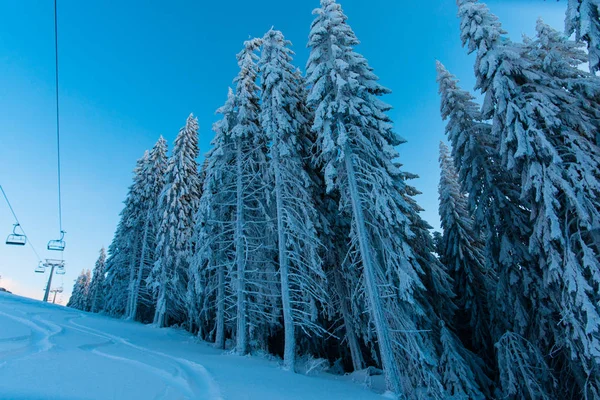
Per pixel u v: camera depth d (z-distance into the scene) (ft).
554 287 36.81
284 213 48.49
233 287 52.42
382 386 39.40
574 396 37.24
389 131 47.50
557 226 33.88
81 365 22.91
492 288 49.39
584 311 31.68
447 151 77.61
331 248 54.03
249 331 48.80
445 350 40.55
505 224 45.96
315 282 46.70
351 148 46.01
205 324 73.41
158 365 27.37
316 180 58.70
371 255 41.47
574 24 31.60
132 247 101.81
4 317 43.09
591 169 33.94
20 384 16.33
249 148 59.72
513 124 40.06
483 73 43.47
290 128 51.65
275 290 52.01
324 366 50.42
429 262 50.52
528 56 45.65
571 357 32.96
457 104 55.83
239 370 32.01
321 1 54.24
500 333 46.42
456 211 64.64
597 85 38.78
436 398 33.04
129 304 96.99
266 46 57.11
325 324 57.21
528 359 38.40
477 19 45.32
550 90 39.86
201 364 30.60
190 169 84.33
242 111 56.65
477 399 37.86
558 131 38.75
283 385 28.63
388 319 38.68
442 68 59.67
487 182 48.19
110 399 16.61
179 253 74.38
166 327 73.92
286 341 41.60
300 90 65.62
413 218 51.16
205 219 55.31
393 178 45.39
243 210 55.31
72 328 44.96
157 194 101.86
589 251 32.14
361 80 48.52
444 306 50.14
